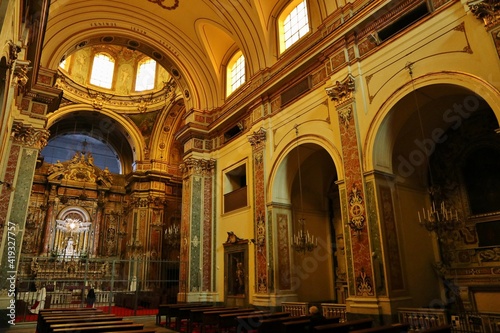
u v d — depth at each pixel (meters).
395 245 7.82
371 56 8.74
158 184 21.52
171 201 21.94
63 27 12.45
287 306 9.83
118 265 20.72
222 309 9.21
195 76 15.01
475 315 6.70
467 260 8.26
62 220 20.19
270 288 10.30
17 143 10.69
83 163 21.50
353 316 7.79
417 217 8.73
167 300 15.52
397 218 8.16
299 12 11.68
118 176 22.77
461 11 7.13
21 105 10.97
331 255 11.74
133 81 22.23
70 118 21.78
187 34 14.42
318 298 10.97
